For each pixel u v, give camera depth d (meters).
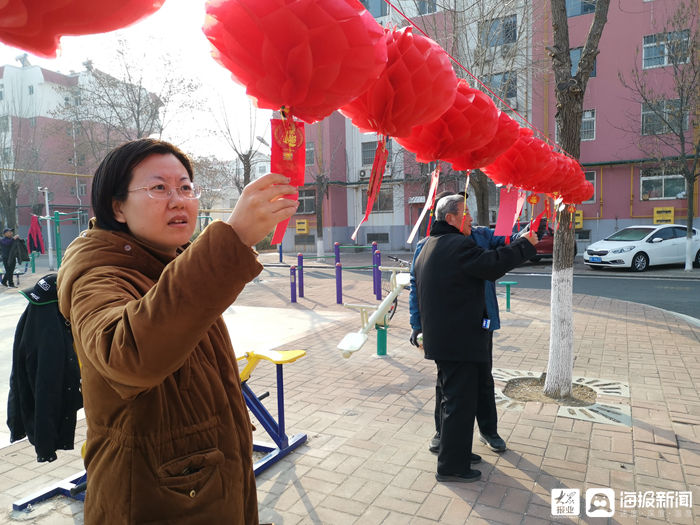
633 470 3.02
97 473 1.07
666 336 6.39
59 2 0.76
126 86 17.83
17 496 2.93
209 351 1.19
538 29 12.45
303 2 0.89
